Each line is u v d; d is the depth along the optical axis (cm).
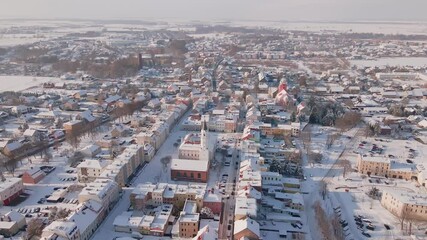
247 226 18738
